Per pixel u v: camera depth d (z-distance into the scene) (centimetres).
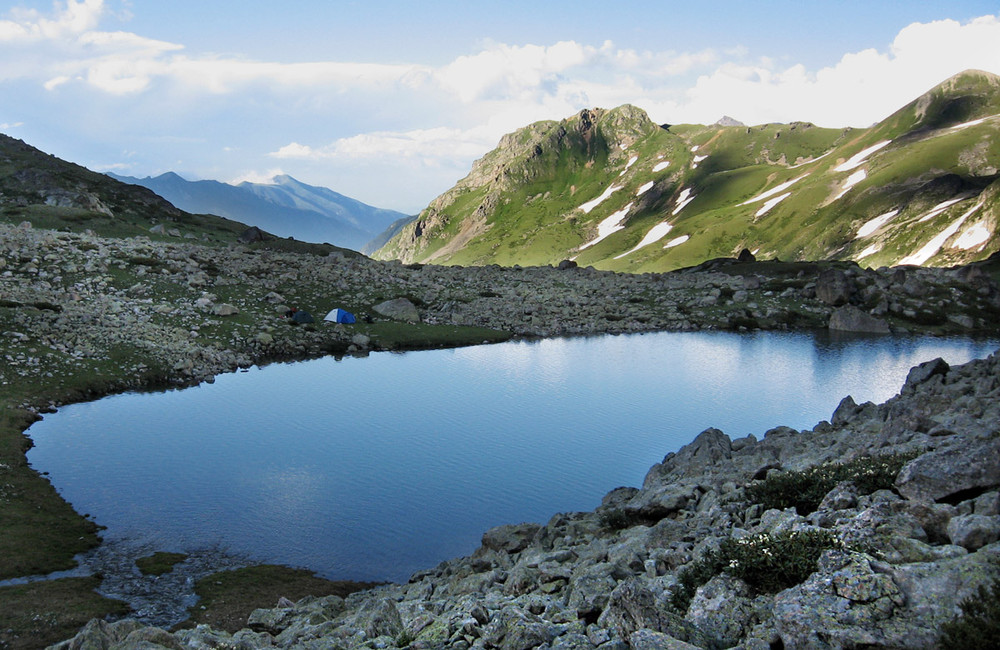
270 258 12581
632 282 14475
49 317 7650
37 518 3850
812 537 1644
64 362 6819
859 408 4166
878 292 12475
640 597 1538
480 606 1841
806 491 2223
